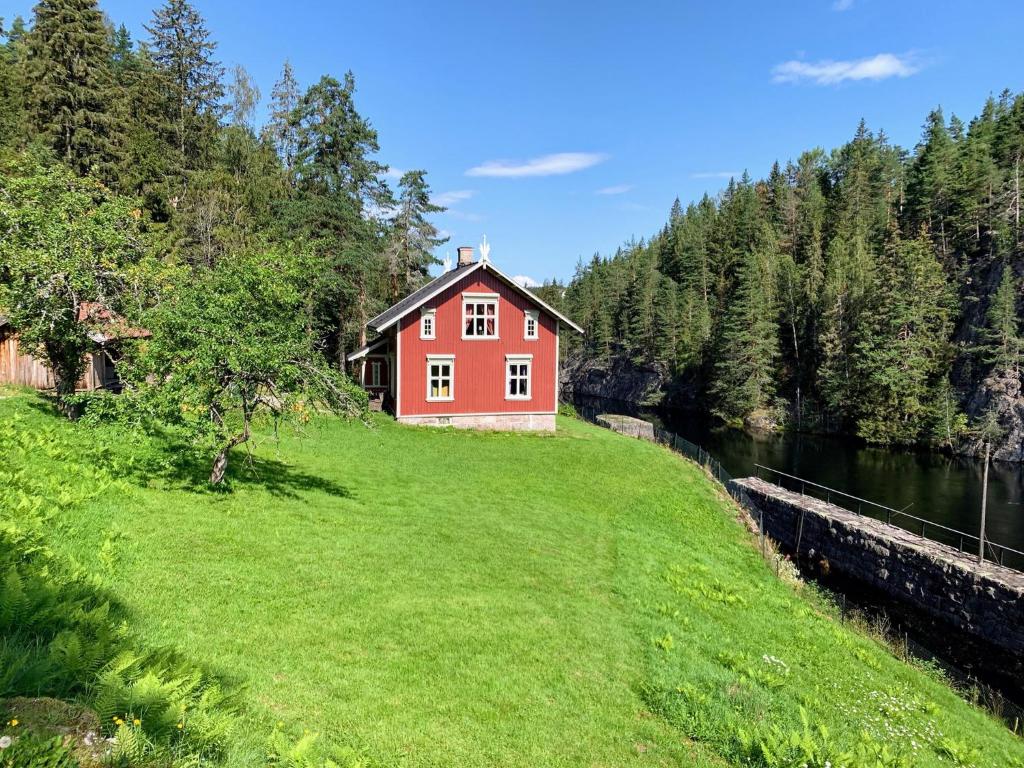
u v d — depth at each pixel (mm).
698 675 10500
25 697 4383
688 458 36250
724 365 68625
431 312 33719
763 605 16062
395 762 6547
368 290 47000
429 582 11836
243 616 8781
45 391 20562
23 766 3547
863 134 107062
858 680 12625
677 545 19922
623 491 25359
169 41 53469
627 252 136500
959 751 10375
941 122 75938
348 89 42438
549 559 15008
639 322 95625
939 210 67688
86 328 16062
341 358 46031
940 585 20828
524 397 35938
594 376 112188
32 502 9625
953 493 35969
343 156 42781
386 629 9570
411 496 18609
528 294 34969
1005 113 82000
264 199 47500
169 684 4957
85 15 40438
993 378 48875
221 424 14289
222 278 13969
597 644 10805
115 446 15109
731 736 8648
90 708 4527
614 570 15336
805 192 106688
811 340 69188
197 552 10531
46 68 38750
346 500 16484
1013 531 28656
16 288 14750
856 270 63094
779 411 66125
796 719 9633
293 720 6637
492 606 11367
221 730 5059
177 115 53719
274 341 13922
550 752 7477
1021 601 18188
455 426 34562
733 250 95000
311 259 15281
